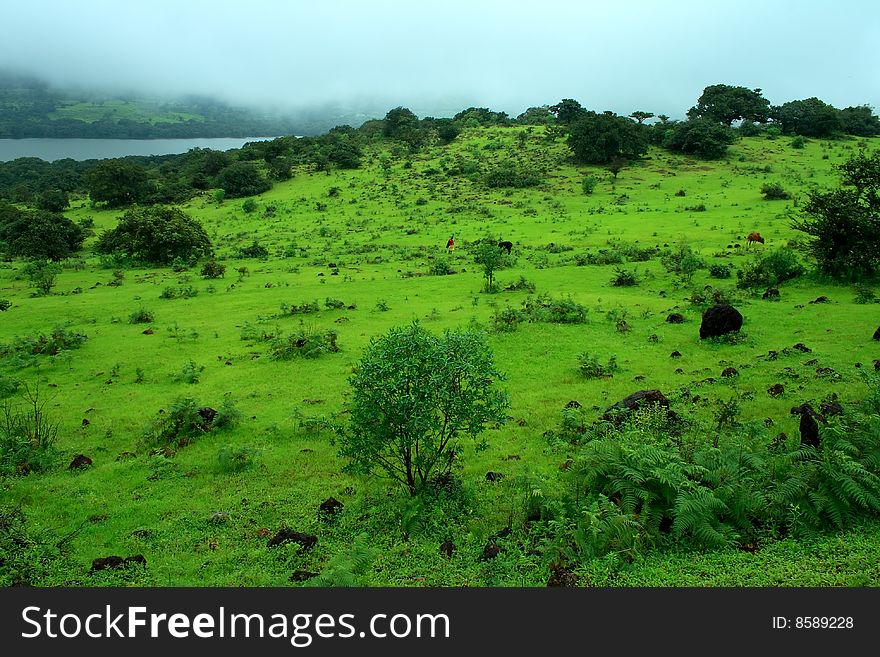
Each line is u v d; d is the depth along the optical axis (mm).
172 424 14172
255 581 7781
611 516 7812
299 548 8547
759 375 15508
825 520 8008
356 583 7332
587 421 13273
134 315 27406
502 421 10070
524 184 83562
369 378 9602
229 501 10539
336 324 25438
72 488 11250
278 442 13500
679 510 7762
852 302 23547
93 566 8211
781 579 6879
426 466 10234
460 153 110625
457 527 8961
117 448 13586
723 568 7203
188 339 23781
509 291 31125
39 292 36875
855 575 6812
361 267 42906
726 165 90375
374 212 74688
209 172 111750
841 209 27406
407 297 30984
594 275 34500
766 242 41219
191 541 9078
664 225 52344
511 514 9062
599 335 21141
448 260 43281
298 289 34750
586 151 93188
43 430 14344
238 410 15039
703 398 14156
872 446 8930
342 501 10430
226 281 39438
